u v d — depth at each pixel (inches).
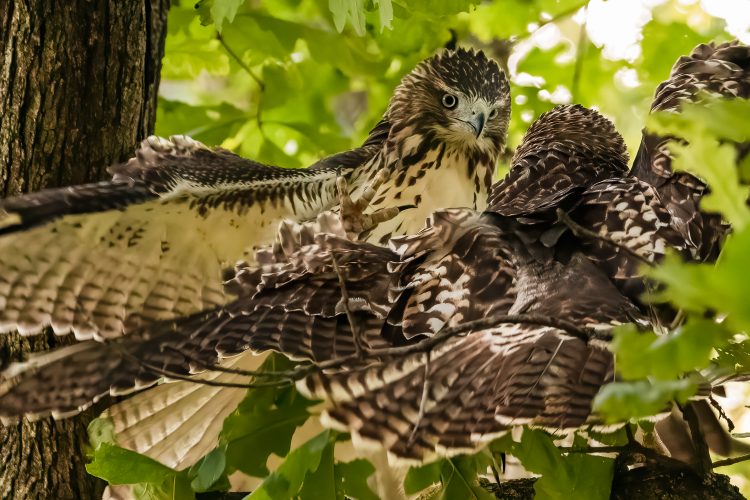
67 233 338.3
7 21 352.2
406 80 482.9
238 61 512.1
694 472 297.3
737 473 452.1
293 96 532.7
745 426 499.2
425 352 249.8
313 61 565.6
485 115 471.8
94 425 338.0
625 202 283.1
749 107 177.0
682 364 172.1
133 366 320.5
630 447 301.0
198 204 357.4
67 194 333.4
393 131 472.4
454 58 483.5
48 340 348.5
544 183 349.1
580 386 246.7
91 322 348.5
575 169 354.0
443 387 262.4
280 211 374.9
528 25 533.6
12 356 346.3
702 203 177.3
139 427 353.7
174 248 357.1
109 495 337.1
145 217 347.9
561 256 274.5
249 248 369.7
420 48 515.8
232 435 323.9
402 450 258.5
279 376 275.9
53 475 342.0
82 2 356.8
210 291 362.3
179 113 521.3
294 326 284.8
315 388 269.1
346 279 286.7
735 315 154.9
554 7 533.6
